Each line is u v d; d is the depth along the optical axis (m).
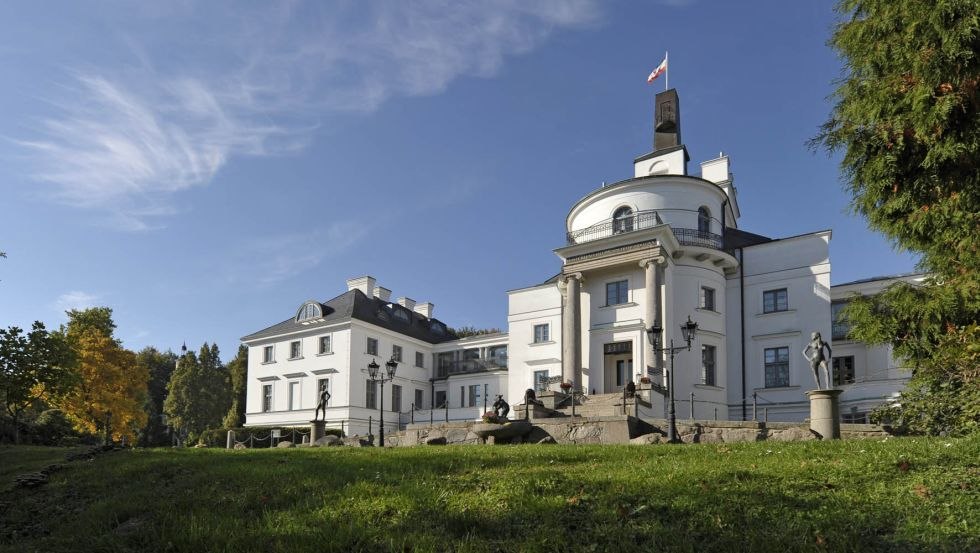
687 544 5.39
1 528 8.73
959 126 11.27
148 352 78.75
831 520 5.63
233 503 8.09
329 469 9.83
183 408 60.41
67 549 7.07
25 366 25.19
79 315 42.09
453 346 48.19
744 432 16.61
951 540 5.04
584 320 31.33
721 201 33.47
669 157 35.62
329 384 42.62
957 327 11.79
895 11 11.88
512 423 19.28
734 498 6.39
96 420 40.12
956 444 8.07
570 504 6.70
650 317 28.28
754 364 31.56
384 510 7.05
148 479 10.93
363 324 43.06
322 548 6.02
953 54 10.83
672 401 16.70
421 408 47.44
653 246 29.05
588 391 30.30
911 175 12.28
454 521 6.41
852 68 12.89
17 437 27.20
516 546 5.73
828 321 30.08
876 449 8.58
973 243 11.39
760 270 32.38
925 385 12.53
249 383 46.69
